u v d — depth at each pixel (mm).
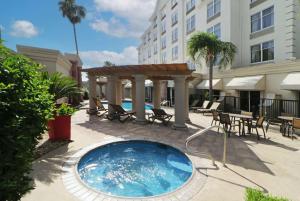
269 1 20828
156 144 10961
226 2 24609
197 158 8570
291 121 12500
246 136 12422
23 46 17953
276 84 18297
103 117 18734
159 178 7688
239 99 22797
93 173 8039
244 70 21281
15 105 3148
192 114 21750
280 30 19828
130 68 15055
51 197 5527
